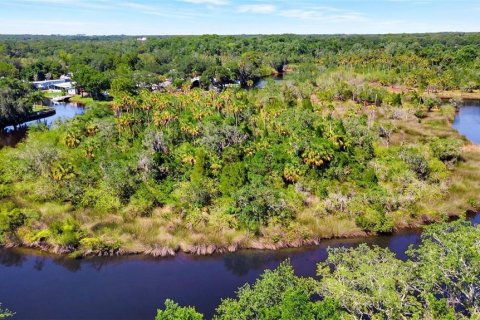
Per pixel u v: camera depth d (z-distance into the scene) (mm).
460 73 163875
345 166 64500
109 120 86562
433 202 58031
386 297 28594
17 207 55125
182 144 74312
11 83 122188
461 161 74000
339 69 173125
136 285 43125
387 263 32719
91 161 68250
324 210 54562
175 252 48812
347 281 31641
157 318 26078
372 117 102062
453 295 30422
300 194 57406
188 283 43500
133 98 100812
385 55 189625
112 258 47906
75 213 54406
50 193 57906
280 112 93125
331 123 81688
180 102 107250
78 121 89875
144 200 55406
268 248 49312
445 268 30141
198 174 61281
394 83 158625
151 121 94312
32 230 50719
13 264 46781
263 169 62062
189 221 52406
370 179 61250
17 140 93875
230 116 93688
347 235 52062
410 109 112000
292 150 66250
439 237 33500
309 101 110562
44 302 40469
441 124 103438
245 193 52906
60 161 67188
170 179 62594
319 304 25812
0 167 66250
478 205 59562
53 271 45594
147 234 50281
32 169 65812
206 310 39219
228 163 64625
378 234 52844
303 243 50438
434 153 72438
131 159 66750
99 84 146500
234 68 184625
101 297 41219
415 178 62625
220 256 48312
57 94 157625
